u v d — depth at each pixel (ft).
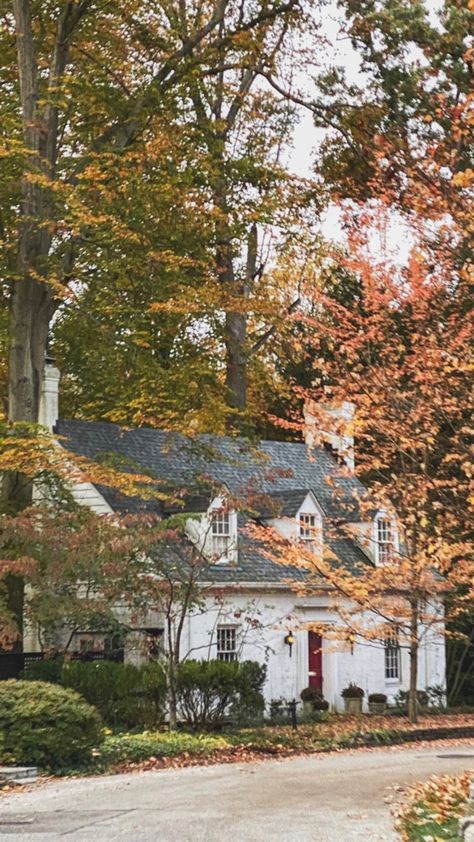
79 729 62.44
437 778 57.67
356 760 69.87
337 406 68.64
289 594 105.29
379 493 72.13
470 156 81.76
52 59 97.35
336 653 108.68
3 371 122.31
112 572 73.87
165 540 81.30
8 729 60.75
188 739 72.28
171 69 94.58
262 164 102.42
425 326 62.28
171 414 94.07
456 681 120.98
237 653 99.60
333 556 80.89
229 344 122.01
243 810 47.83
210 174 93.50
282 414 144.66
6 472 86.63
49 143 91.76
